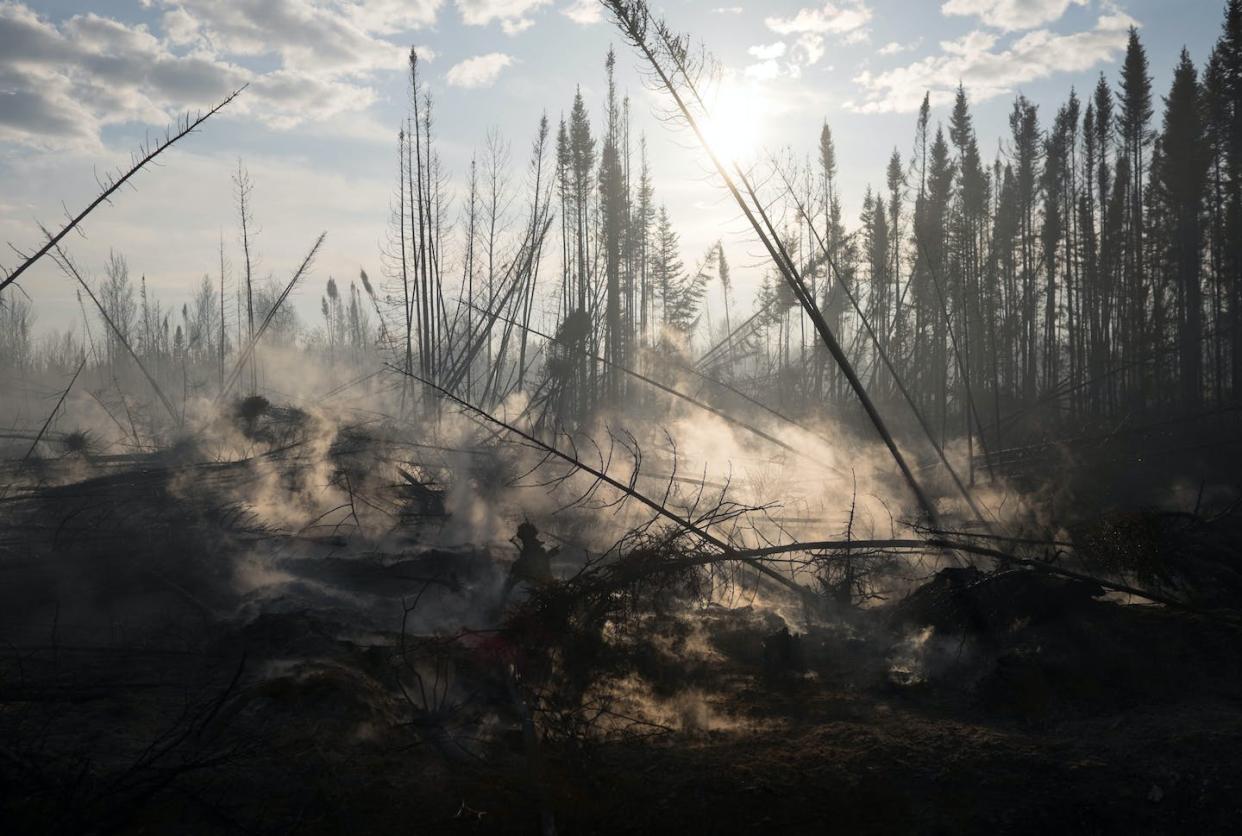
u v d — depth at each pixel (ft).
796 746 21.70
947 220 92.58
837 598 32.37
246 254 94.12
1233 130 94.48
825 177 99.86
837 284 97.30
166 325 151.02
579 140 96.73
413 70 74.79
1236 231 92.02
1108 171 118.42
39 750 17.72
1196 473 61.77
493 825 17.38
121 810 16.22
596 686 24.82
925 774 20.01
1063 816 18.37
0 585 31.35
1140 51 107.55
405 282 74.28
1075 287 115.14
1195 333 94.07
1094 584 29.45
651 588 29.17
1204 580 32.71
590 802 18.53
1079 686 24.59
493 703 23.48
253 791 17.52
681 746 21.65
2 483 49.26
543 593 26.32
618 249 98.89
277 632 27.04
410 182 74.33
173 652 25.63
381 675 24.08
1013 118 112.37
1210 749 20.68
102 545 35.06
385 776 18.83
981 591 29.22
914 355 96.73
